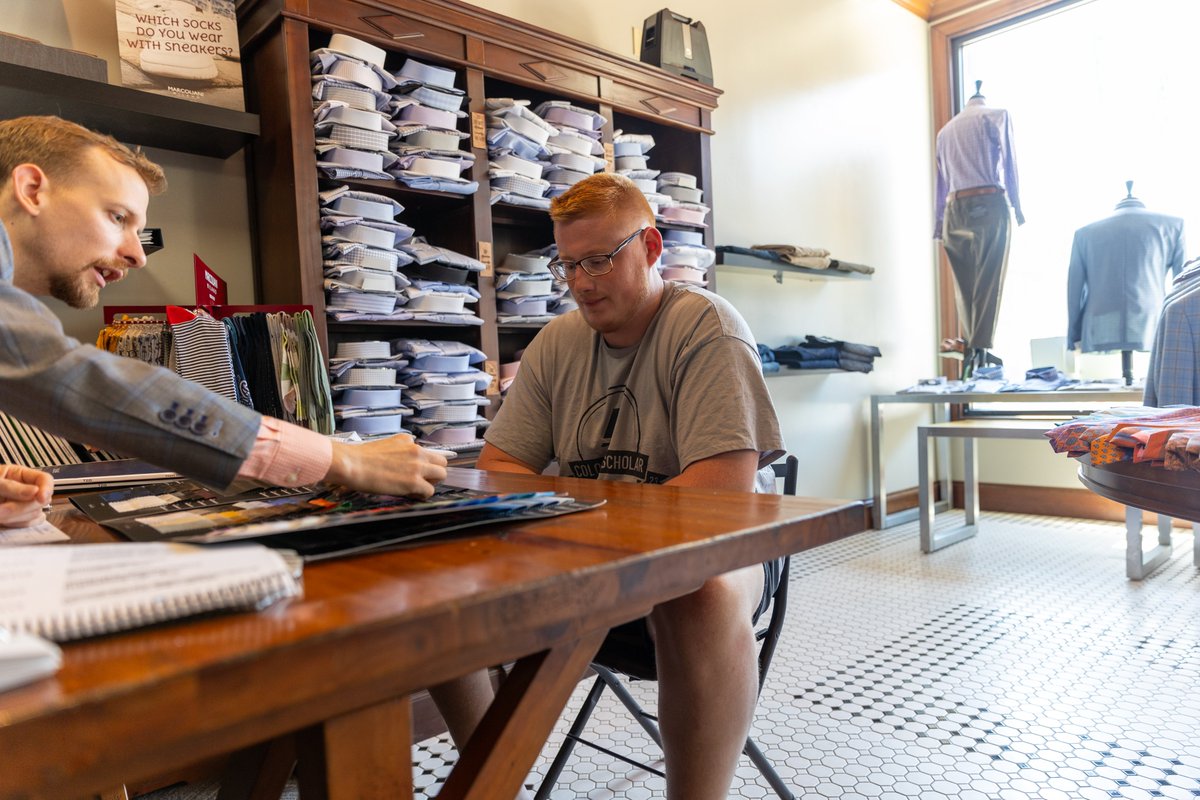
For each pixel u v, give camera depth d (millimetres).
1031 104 5023
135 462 1404
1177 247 4344
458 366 2582
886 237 5043
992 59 5191
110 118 2061
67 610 396
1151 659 2385
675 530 669
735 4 4145
